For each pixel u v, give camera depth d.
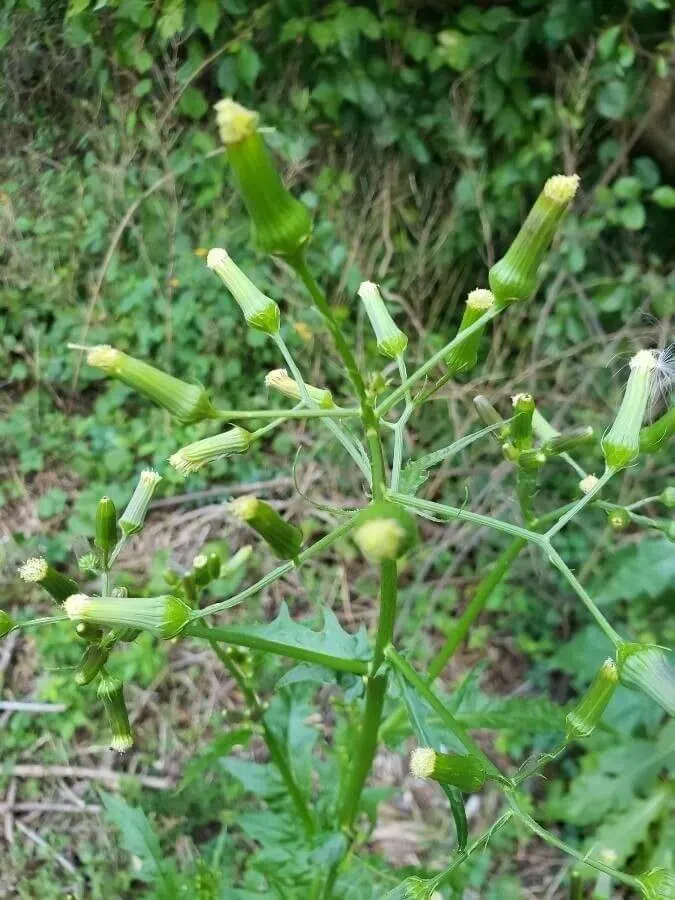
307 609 0.24
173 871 0.15
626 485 0.25
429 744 0.10
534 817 0.21
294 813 0.15
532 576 0.25
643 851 0.20
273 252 0.08
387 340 0.11
